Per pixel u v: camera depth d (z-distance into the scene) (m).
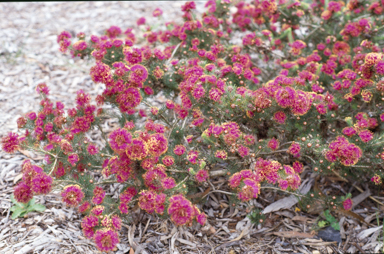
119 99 2.21
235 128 1.97
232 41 4.11
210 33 2.93
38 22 4.64
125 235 2.22
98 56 2.45
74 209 2.31
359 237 2.32
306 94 2.06
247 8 3.46
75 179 2.08
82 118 2.23
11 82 3.53
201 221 1.86
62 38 2.67
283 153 2.40
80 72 3.78
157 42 3.50
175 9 4.98
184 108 2.22
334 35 3.21
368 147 2.12
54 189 2.04
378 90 2.15
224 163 2.53
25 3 5.08
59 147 2.00
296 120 2.19
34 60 3.88
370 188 2.66
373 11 2.94
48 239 2.06
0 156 2.67
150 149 1.90
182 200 1.69
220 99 2.10
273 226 2.37
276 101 1.97
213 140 2.05
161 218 2.21
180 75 2.56
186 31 2.89
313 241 2.29
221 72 2.47
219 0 3.07
